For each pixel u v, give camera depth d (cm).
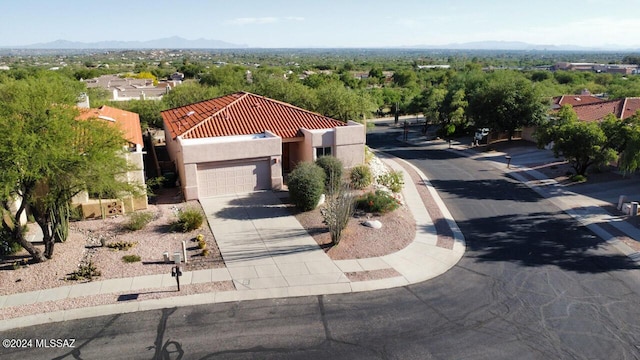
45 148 1390
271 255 1761
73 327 1280
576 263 1791
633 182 3027
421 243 1950
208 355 1171
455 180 3188
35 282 1508
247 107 3000
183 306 1392
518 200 2684
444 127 5428
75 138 1576
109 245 1794
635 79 8581
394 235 2002
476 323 1348
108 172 1633
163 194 2517
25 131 1408
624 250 1923
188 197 2395
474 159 4022
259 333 1268
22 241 1587
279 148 2544
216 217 2150
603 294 1539
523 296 1517
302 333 1273
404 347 1223
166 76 12169
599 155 2942
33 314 1331
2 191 1345
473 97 4784
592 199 2683
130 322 1306
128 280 1534
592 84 8081
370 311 1399
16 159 1345
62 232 1809
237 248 1814
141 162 2234
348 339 1252
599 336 1291
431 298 1490
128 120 3050
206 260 1703
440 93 5741
